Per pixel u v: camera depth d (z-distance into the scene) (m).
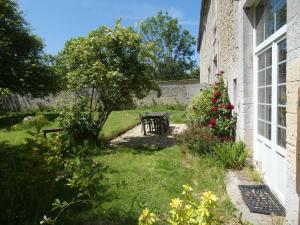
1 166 4.05
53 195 4.07
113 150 8.23
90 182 3.44
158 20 45.09
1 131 12.36
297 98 3.11
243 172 5.62
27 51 20.75
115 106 9.03
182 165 6.44
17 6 19.88
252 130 6.02
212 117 8.20
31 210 3.79
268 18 4.98
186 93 23.27
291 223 3.34
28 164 3.77
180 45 46.22
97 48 8.52
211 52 14.59
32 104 24.30
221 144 6.75
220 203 4.11
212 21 13.89
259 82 5.59
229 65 8.11
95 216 3.85
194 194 4.55
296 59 3.17
